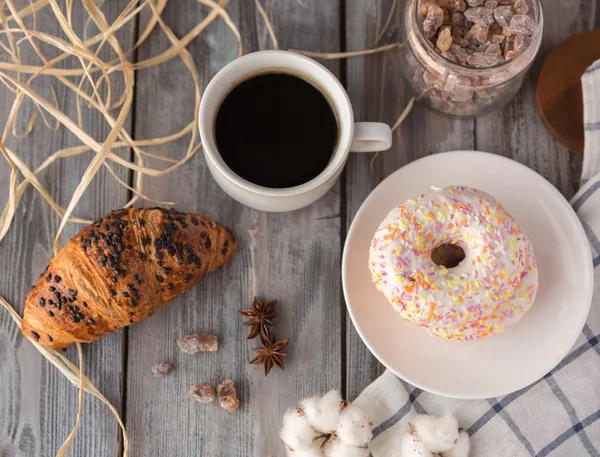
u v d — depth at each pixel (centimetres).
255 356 58
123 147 59
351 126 52
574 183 60
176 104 60
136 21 60
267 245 59
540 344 55
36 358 58
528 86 60
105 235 53
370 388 57
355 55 59
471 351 55
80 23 60
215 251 56
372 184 59
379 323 56
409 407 57
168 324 58
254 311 57
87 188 59
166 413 58
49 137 59
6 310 58
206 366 58
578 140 58
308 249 59
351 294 55
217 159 52
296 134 54
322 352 58
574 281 55
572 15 60
